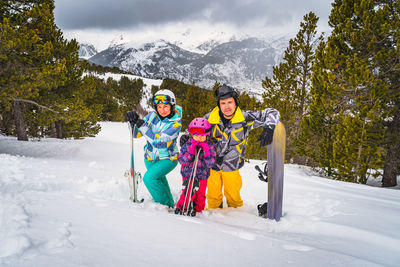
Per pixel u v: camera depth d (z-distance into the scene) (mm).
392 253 1923
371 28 10242
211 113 3664
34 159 7824
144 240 1695
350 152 10352
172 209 3500
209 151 3246
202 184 3395
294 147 17094
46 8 12719
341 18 11461
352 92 10750
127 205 2836
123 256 1397
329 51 11227
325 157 11898
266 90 18828
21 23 12062
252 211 3725
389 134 10547
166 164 3514
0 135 17703
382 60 9953
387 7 10125
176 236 1850
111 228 1846
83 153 12852
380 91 9742
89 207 2375
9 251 1282
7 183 3223
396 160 11125
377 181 12930
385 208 3564
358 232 2379
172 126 3527
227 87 3453
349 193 5016
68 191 3480
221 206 3816
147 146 3682
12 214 1764
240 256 1606
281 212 3125
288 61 17719
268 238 2100
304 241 2168
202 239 1850
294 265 1529
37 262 1205
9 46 9500
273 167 3168
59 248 1385
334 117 11547
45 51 10914
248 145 17516
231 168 3582
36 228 1614
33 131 18906
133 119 3562
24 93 10703
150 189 3492
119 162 10055
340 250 1955
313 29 17016
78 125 21219
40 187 3449
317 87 11984
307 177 7492
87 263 1257
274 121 3240
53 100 13797
